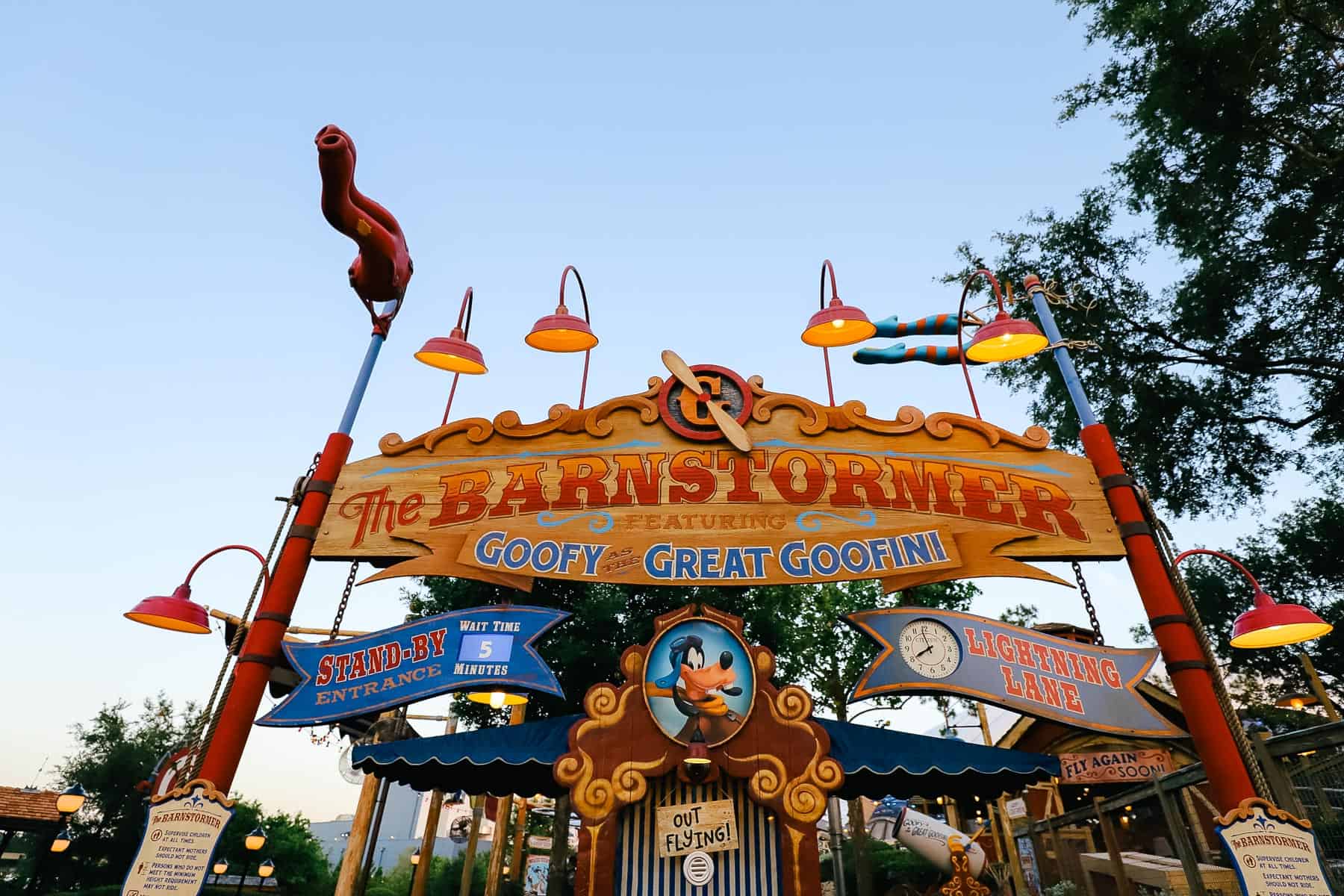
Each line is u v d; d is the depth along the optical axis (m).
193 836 5.80
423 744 6.92
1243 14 14.88
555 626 6.95
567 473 7.97
